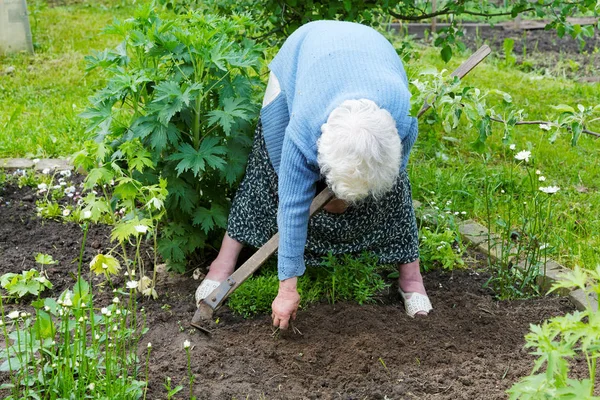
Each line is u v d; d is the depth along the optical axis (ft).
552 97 23.11
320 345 11.29
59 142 18.52
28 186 16.71
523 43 29.89
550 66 27.14
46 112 20.76
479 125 10.77
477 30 29.14
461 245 14.33
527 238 14.38
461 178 16.98
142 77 11.81
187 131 12.91
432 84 10.63
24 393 9.25
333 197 10.29
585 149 18.97
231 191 13.98
